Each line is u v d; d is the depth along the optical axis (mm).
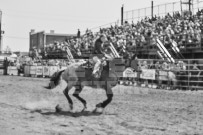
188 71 21172
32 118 9438
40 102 13984
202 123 9398
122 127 8562
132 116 10445
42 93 18141
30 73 37562
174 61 23328
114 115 10602
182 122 9516
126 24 35000
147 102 14555
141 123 9203
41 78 33031
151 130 8219
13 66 42594
